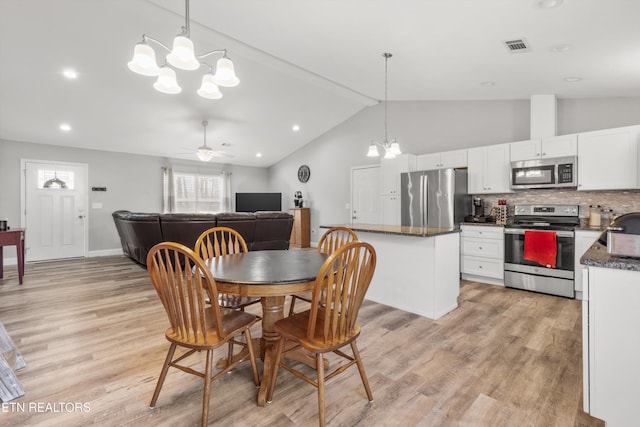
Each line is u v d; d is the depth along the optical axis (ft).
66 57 12.42
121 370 6.69
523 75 11.43
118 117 17.75
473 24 8.19
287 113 20.04
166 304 5.25
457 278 10.73
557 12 7.07
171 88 7.21
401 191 16.48
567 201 13.12
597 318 4.72
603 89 11.77
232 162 27.94
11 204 18.78
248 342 5.97
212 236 15.80
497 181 14.30
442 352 7.45
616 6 6.51
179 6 9.37
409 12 8.13
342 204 23.11
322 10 8.70
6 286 13.32
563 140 12.46
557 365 6.83
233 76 7.14
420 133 18.40
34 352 7.45
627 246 4.65
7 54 11.89
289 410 5.42
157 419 5.19
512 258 12.94
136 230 15.46
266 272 5.78
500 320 9.48
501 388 6.01
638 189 11.51
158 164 24.39
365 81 15.12
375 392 5.91
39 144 19.63
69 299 11.51
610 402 4.65
